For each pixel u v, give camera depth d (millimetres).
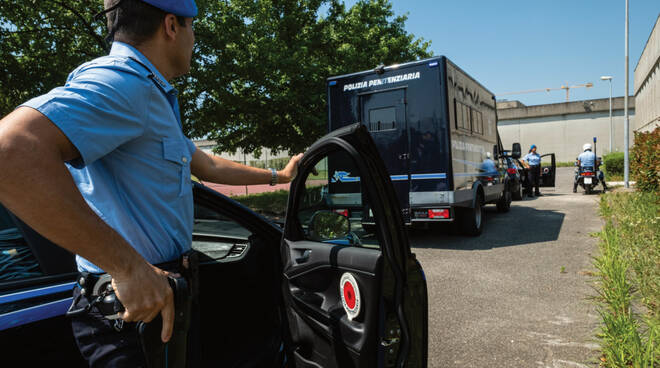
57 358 1276
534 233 7406
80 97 922
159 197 1165
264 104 12852
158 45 1229
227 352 2127
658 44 23328
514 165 12875
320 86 13586
